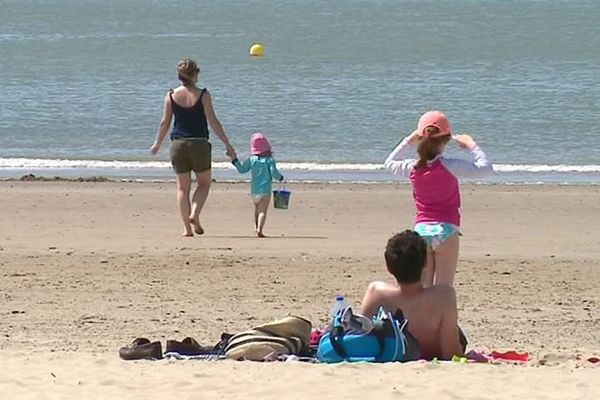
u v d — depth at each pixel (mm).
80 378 16438
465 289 26594
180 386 15836
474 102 76125
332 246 32188
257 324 22797
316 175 50250
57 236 33812
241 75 93312
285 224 36469
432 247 19594
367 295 17891
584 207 40188
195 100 33094
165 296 25547
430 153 19703
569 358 18750
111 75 94188
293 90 82625
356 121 67938
